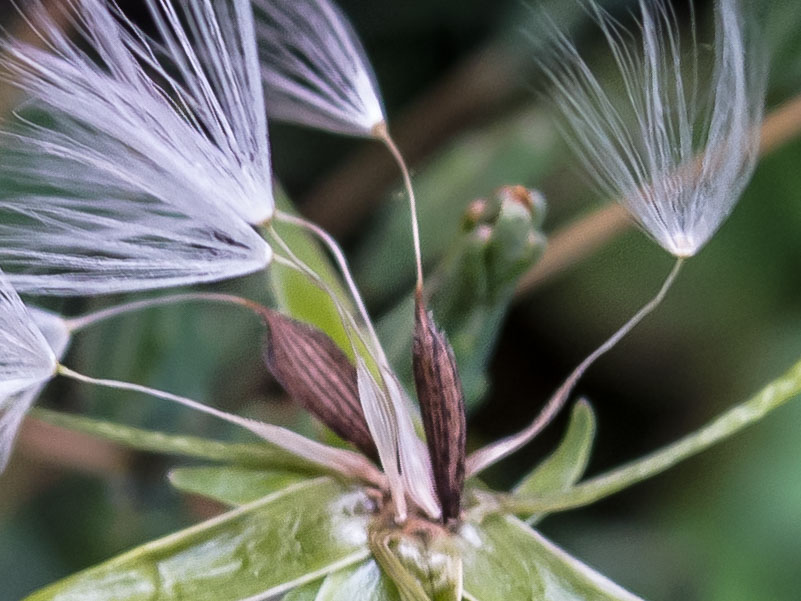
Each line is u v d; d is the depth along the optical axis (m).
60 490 0.05
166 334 0.05
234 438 0.05
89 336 0.05
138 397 0.05
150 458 0.05
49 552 0.05
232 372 0.05
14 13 0.05
